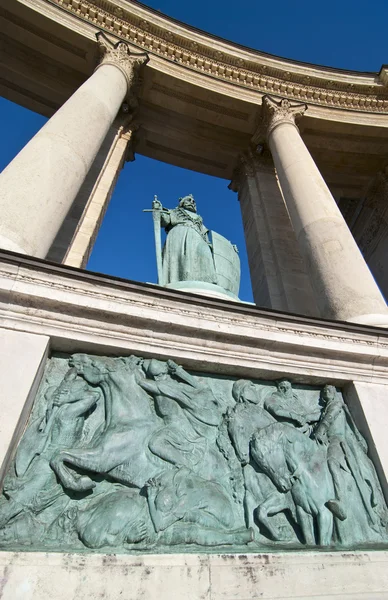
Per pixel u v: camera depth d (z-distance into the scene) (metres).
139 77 14.97
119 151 14.79
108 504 3.34
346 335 5.50
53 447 3.63
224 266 9.21
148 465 3.76
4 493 3.20
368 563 3.49
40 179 6.65
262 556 3.27
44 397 3.96
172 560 3.03
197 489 3.66
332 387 5.23
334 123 17.03
